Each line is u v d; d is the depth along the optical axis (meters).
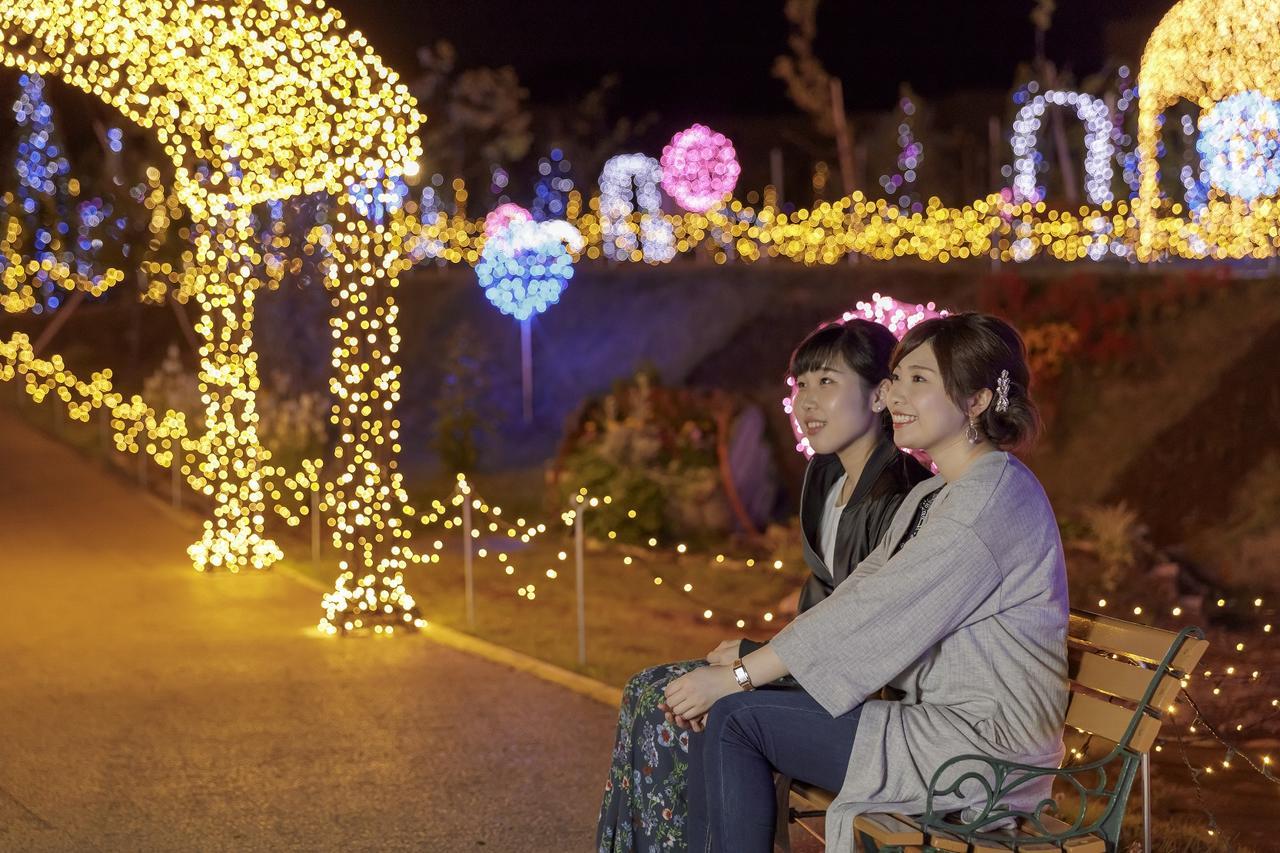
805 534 4.48
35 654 8.21
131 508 14.38
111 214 23.44
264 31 8.42
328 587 10.40
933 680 3.69
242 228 10.43
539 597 10.23
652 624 9.26
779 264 18.86
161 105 8.88
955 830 3.39
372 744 6.37
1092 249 17.41
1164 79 10.06
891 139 24.91
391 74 8.66
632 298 18.62
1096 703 3.81
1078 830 3.48
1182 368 13.67
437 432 16.73
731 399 13.61
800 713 3.72
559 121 28.72
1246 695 6.95
